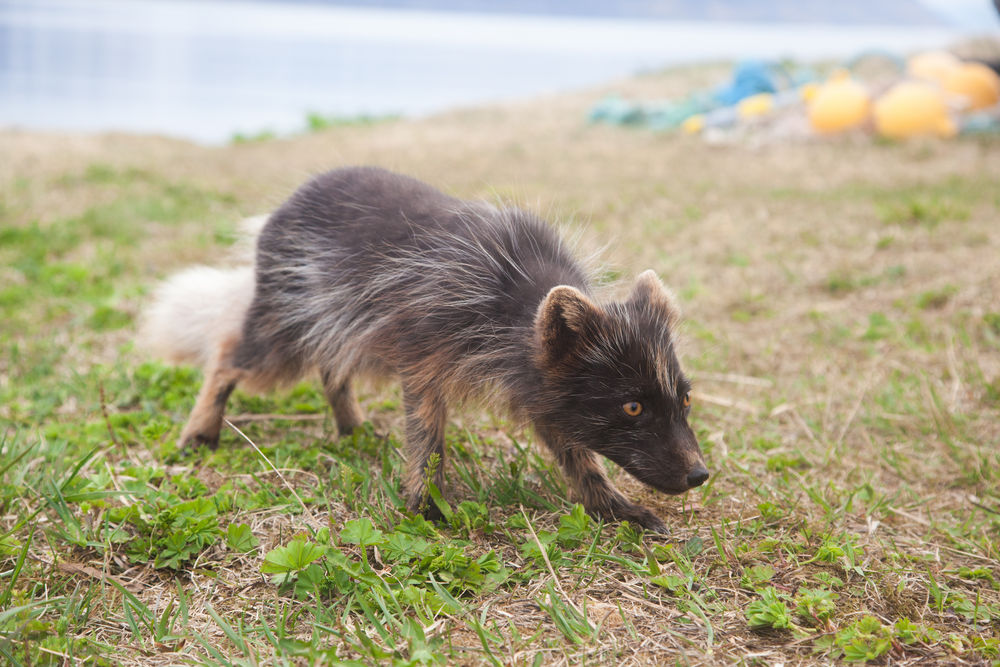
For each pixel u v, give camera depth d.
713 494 4.08
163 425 4.66
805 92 15.72
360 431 4.60
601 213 9.79
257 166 13.38
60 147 13.91
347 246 4.11
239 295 4.66
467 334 3.73
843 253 8.00
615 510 3.85
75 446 4.41
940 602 3.22
